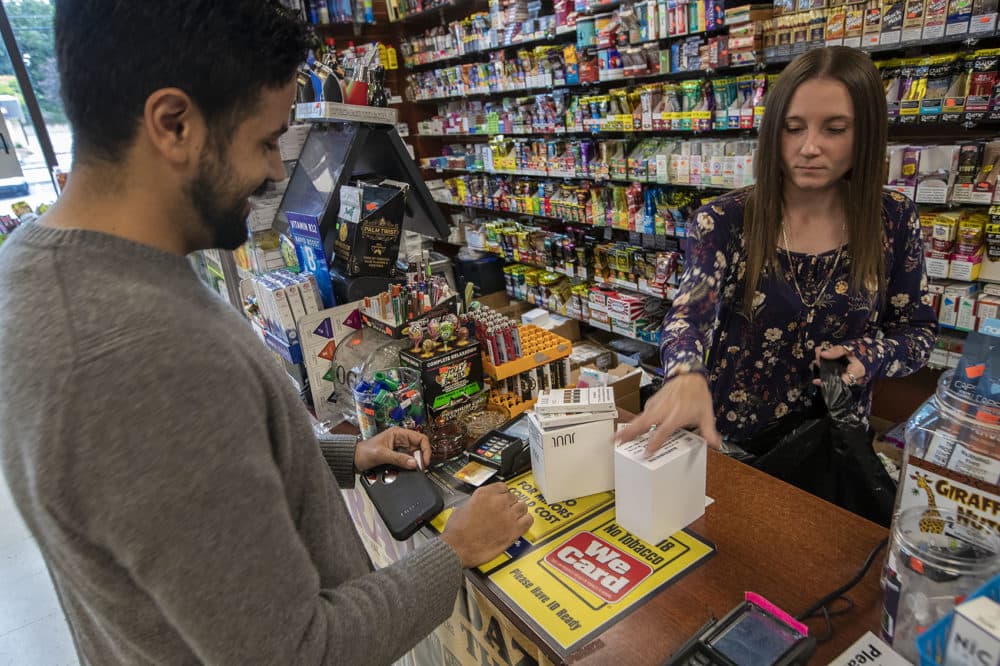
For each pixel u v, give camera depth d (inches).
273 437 26.5
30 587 110.0
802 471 55.4
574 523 46.3
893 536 32.9
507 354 64.9
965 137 92.8
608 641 35.9
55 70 23.3
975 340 43.5
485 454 54.9
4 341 21.8
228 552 22.2
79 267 22.7
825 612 35.2
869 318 60.5
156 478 21.1
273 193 91.4
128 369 21.0
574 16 142.0
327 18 189.3
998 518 31.2
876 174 54.3
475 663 49.1
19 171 198.1
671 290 131.7
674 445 43.7
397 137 76.7
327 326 71.6
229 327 25.3
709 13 111.0
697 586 39.2
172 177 24.6
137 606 23.8
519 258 178.9
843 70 50.8
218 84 23.8
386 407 58.1
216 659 22.7
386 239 72.9
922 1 85.2
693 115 118.5
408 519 46.9
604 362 136.1
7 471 21.9
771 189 56.8
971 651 22.4
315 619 25.7
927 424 35.3
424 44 197.2
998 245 86.3
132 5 22.1
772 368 63.1
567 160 153.1
